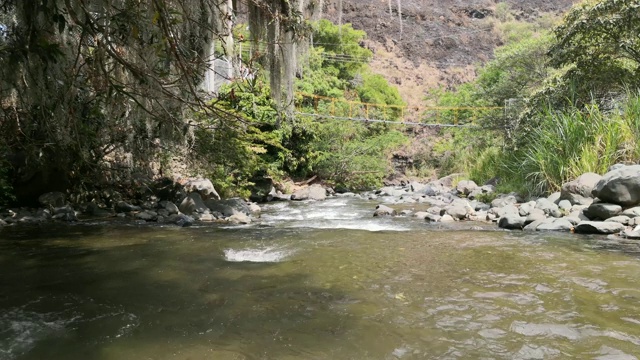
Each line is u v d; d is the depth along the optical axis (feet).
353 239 16.47
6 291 10.43
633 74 28.17
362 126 60.75
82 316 8.92
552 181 25.38
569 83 29.22
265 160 40.04
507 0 123.54
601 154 23.90
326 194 41.50
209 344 7.64
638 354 7.14
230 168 32.63
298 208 30.32
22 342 7.72
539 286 10.62
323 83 61.72
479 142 53.93
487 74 63.36
